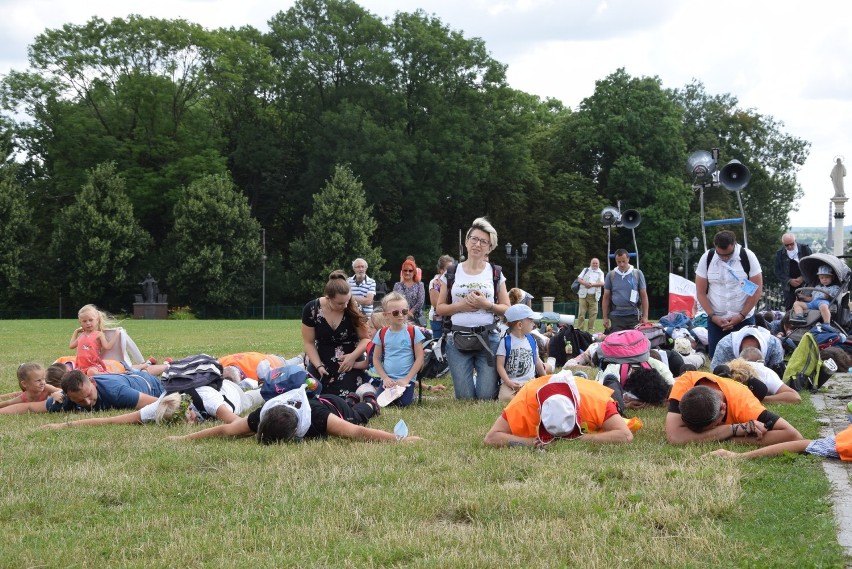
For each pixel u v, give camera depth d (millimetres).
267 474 6625
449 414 9648
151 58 60969
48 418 9570
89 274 56969
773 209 71938
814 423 8320
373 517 5488
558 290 65000
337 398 8477
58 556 4781
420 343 10703
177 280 58281
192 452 7402
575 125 68188
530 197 68312
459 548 4887
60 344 22156
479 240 10969
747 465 6672
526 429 7668
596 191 67688
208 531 5211
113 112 61844
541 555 4719
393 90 62594
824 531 5008
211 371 9461
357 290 16391
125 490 6188
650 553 4684
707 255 11867
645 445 7508
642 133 64188
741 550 4750
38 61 60469
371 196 62125
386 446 7672
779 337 14125
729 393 7559
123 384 10094
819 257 14227
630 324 15531
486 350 10852
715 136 70312
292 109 63406
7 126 62062
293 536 5105
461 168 61281
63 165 61188
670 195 62438
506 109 65000
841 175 21906
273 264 62594
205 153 61719
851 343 13273
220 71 61000
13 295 57344
